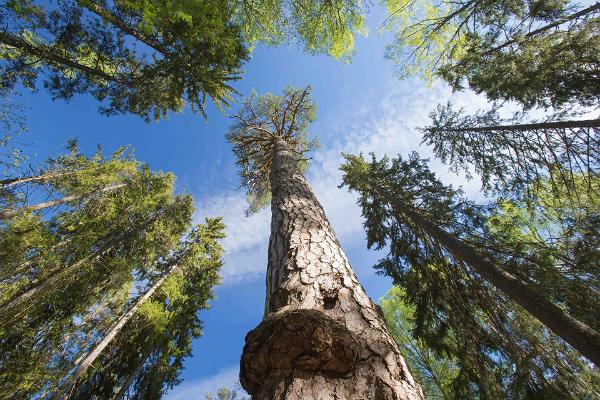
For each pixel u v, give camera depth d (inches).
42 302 328.8
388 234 343.9
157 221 492.7
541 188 254.7
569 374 185.2
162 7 128.3
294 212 150.6
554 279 191.8
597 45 202.7
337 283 85.4
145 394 459.5
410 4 404.2
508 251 213.0
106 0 186.7
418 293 273.3
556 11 232.8
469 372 218.5
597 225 195.2
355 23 361.1
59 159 370.3
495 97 265.1
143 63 234.4
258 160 476.1
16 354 318.7
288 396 49.8
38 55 211.2
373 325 69.9
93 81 244.1
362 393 52.3
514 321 213.0
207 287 592.1
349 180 399.9
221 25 191.3
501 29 253.0
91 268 366.3
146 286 504.1
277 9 324.5
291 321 57.7
